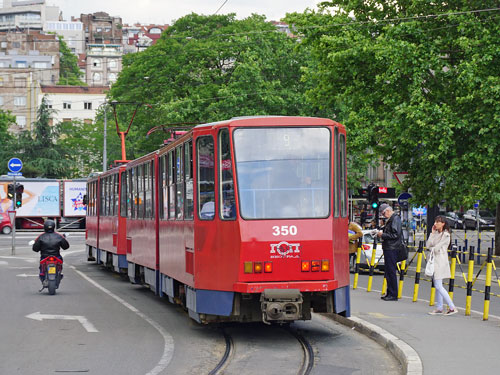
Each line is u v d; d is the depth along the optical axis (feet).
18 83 442.09
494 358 34.35
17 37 538.06
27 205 211.61
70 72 554.46
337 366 35.32
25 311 56.03
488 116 92.53
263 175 41.29
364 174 159.53
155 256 58.44
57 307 58.75
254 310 42.14
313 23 111.24
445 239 50.60
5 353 38.73
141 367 35.19
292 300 40.06
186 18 197.36
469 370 31.68
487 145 92.89
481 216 210.18
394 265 59.26
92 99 447.83
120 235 80.53
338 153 42.78
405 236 125.90
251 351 39.58
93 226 104.22
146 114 192.75
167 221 53.16
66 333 45.52
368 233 96.17
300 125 41.96
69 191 213.87
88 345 41.29
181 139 47.57
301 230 40.88
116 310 57.06
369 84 104.99
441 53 100.63
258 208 40.96
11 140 291.38
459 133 95.96
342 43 103.14
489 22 95.86
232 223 40.86
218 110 164.76
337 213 42.27
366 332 44.14
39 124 287.07
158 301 63.41
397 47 95.76
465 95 94.94
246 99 163.84
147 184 62.54
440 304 50.67
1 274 92.63
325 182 41.75
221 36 184.24
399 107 95.09
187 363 36.35
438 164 97.45
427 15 101.55
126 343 42.04
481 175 96.84
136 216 68.49
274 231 40.68
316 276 40.83
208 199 42.39
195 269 43.01
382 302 57.93
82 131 309.22
